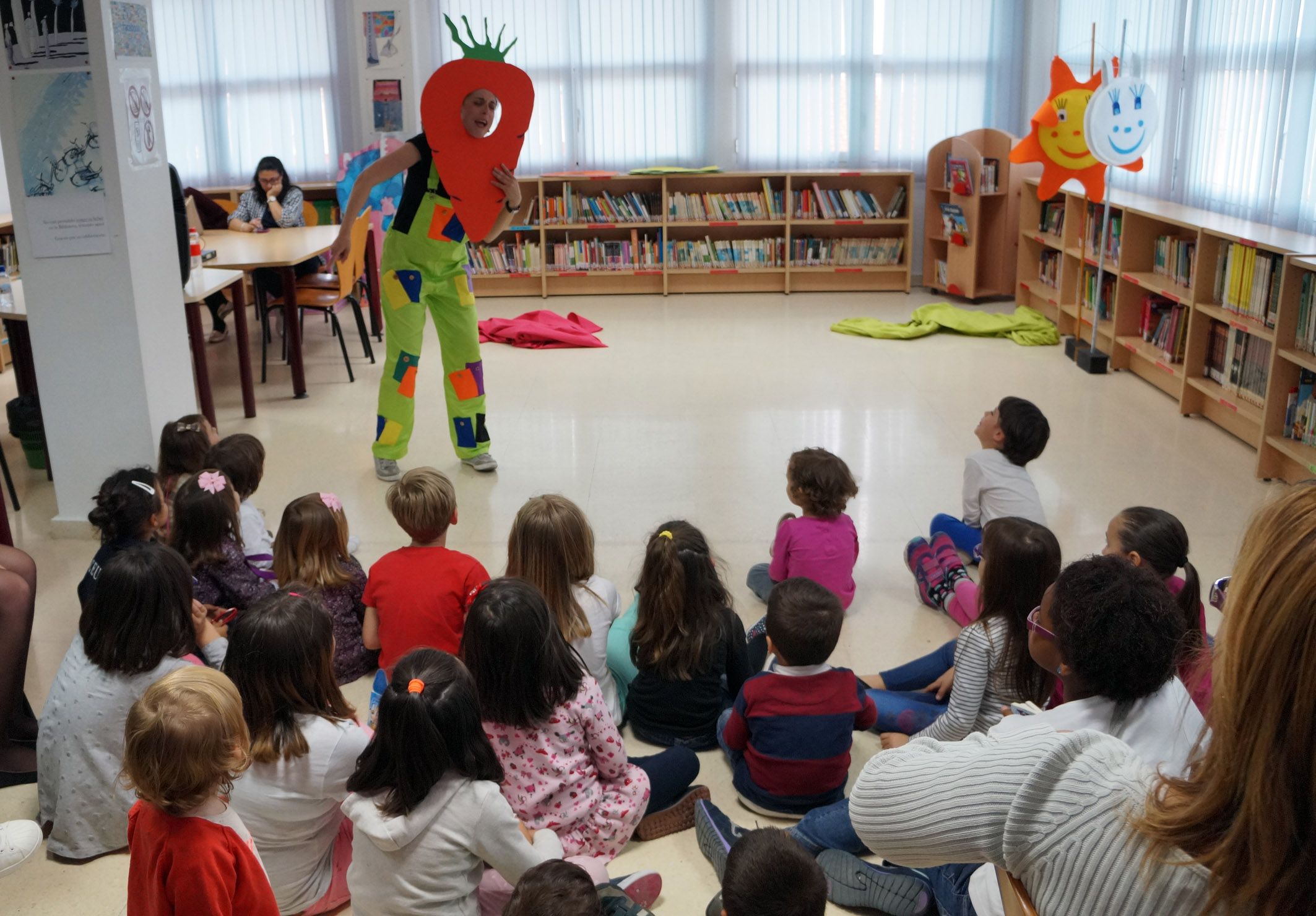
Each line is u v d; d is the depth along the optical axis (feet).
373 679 9.50
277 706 6.41
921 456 15.43
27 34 11.58
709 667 8.38
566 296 28.43
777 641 7.39
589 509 13.65
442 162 13.38
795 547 10.27
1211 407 16.98
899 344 22.49
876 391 18.83
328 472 14.97
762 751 7.51
